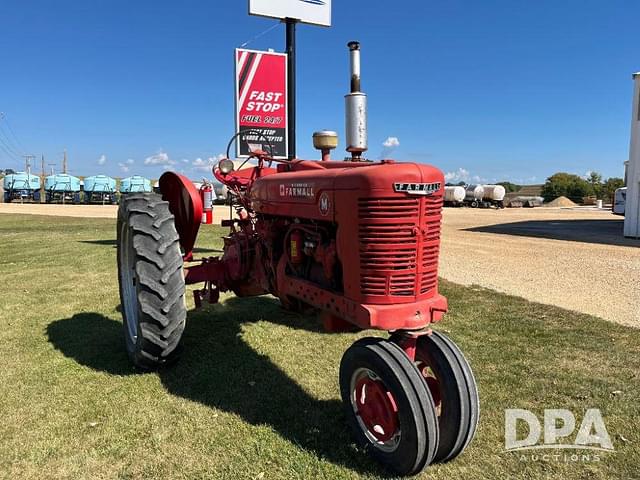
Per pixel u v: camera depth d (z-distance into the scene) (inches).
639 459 111.3
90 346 178.2
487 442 118.3
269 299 247.3
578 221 895.1
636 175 562.9
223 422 125.9
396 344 109.7
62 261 360.8
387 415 105.8
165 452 112.5
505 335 192.2
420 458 100.3
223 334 192.9
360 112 137.1
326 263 122.0
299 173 136.2
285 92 355.3
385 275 107.5
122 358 167.0
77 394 140.1
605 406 134.4
